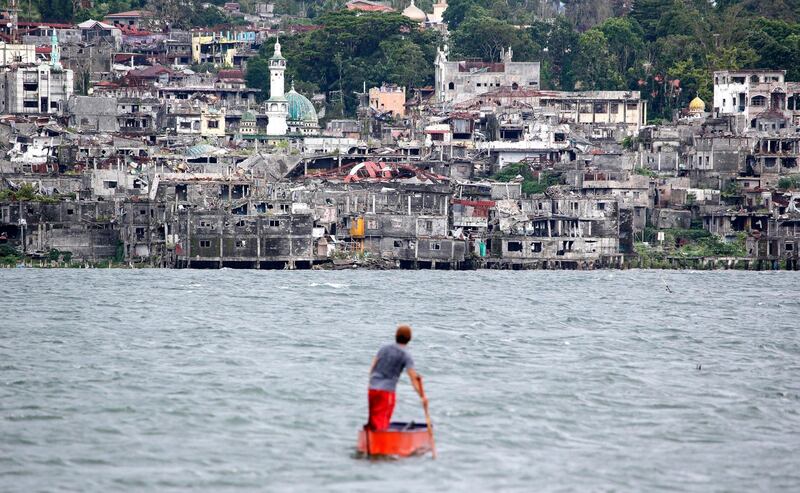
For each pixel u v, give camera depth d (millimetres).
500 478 189375
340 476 188750
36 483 185875
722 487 188750
